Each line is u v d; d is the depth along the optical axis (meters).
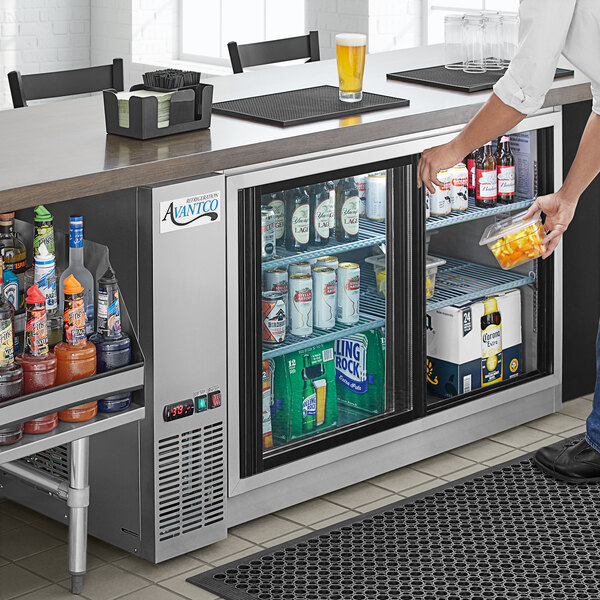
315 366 3.53
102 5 7.59
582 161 3.19
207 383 2.98
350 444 3.38
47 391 2.57
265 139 2.96
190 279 2.88
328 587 2.87
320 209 3.40
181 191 2.81
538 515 3.26
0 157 2.75
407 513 3.28
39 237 2.73
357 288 3.58
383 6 6.16
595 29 2.88
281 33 6.96
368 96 3.48
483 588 2.86
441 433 3.66
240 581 2.91
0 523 3.23
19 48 7.49
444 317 3.81
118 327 2.76
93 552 3.08
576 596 2.82
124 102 2.96
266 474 3.18
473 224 4.08
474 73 3.83
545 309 3.93
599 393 3.44
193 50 7.55
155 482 2.91
